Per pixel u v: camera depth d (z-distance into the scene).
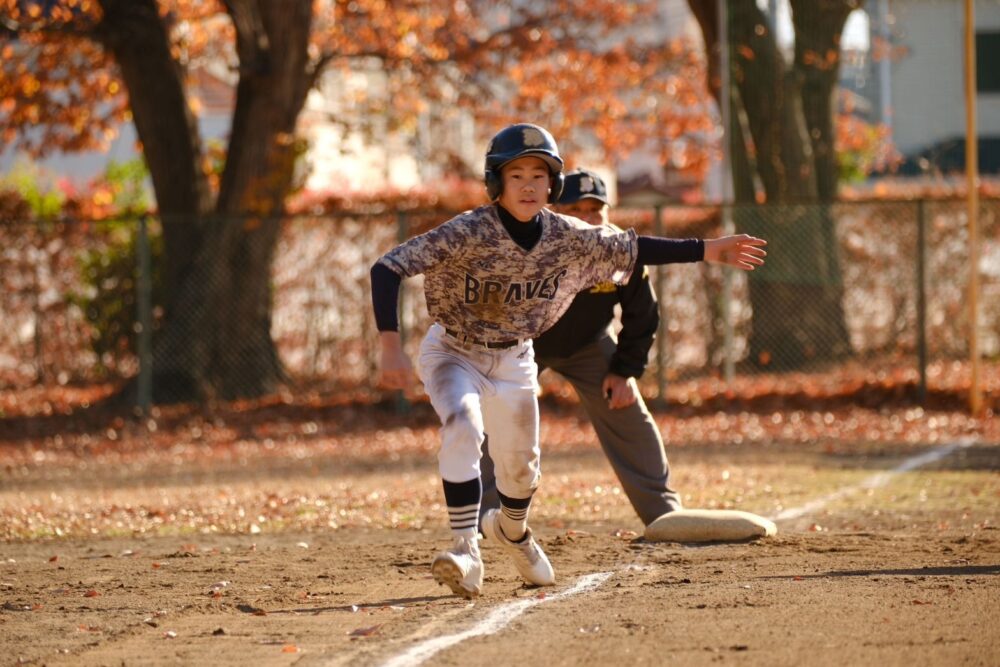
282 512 30.91
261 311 55.31
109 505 33.19
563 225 17.36
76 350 56.94
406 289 53.84
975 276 48.97
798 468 37.12
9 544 27.44
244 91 55.88
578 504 30.41
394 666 15.15
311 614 18.55
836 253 56.25
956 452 40.19
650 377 55.22
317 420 51.78
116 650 16.66
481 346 17.75
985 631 15.87
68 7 57.41
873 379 54.53
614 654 15.21
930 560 21.23
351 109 69.50
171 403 54.59
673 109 70.81
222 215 53.16
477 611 18.03
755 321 56.28
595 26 69.88
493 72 64.69
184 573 22.39
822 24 61.56
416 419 51.75
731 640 15.68
